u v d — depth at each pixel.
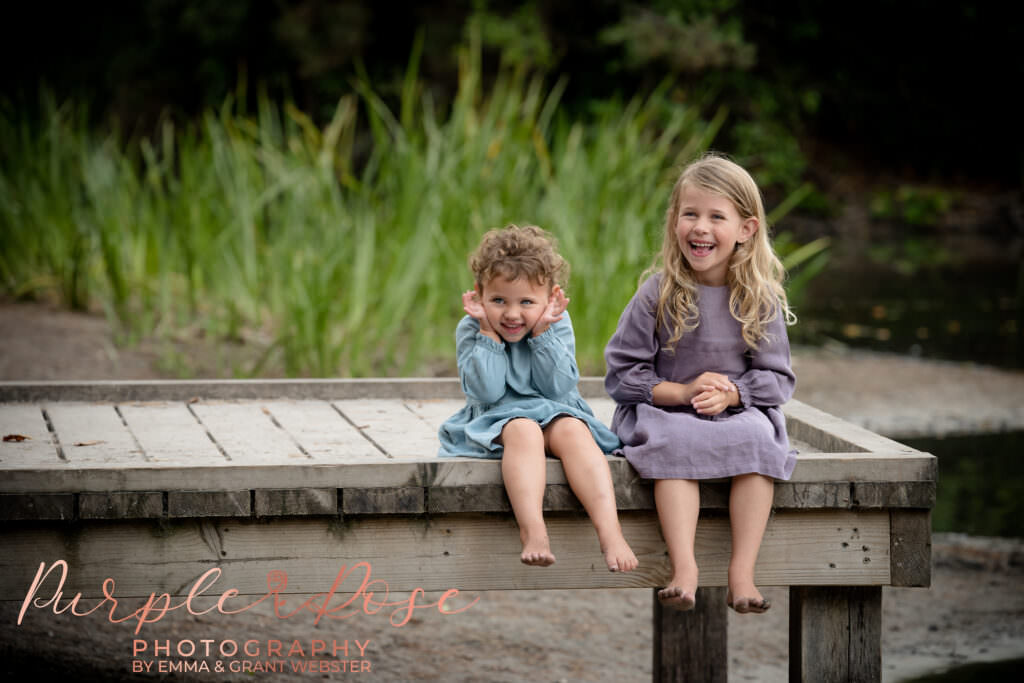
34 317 8.38
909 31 28.36
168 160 8.92
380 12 22.69
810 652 3.50
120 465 3.14
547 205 8.27
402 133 8.51
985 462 7.56
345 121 10.05
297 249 7.98
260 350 7.93
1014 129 28.91
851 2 27.70
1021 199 27.39
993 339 12.36
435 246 7.87
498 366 3.44
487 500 3.26
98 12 25.02
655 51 21.69
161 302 8.03
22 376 7.18
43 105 10.61
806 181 27.41
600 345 7.79
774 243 4.42
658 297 3.57
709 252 3.48
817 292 16.20
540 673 4.48
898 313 14.26
